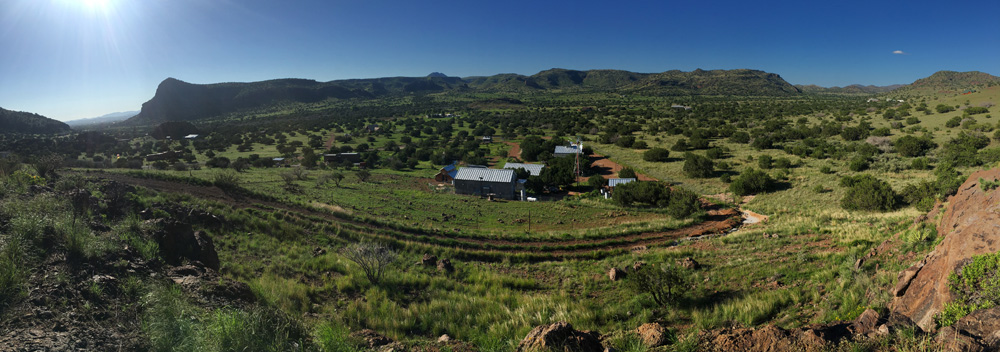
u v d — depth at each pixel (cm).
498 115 18575
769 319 1013
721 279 1507
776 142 7888
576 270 1992
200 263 1205
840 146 6512
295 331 732
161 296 714
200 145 11869
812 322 923
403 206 3809
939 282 703
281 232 2200
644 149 8188
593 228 3150
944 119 8206
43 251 820
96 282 750
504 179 5062
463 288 1652
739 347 556
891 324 538
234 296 933
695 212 3459
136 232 1173
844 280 1112
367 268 1584
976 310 542
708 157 6519
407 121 16825
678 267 1750
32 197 1294
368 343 871
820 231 2261
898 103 14112
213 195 2900
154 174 3306
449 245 2481
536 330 686
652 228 3017
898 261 1135
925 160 4312
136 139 15250
